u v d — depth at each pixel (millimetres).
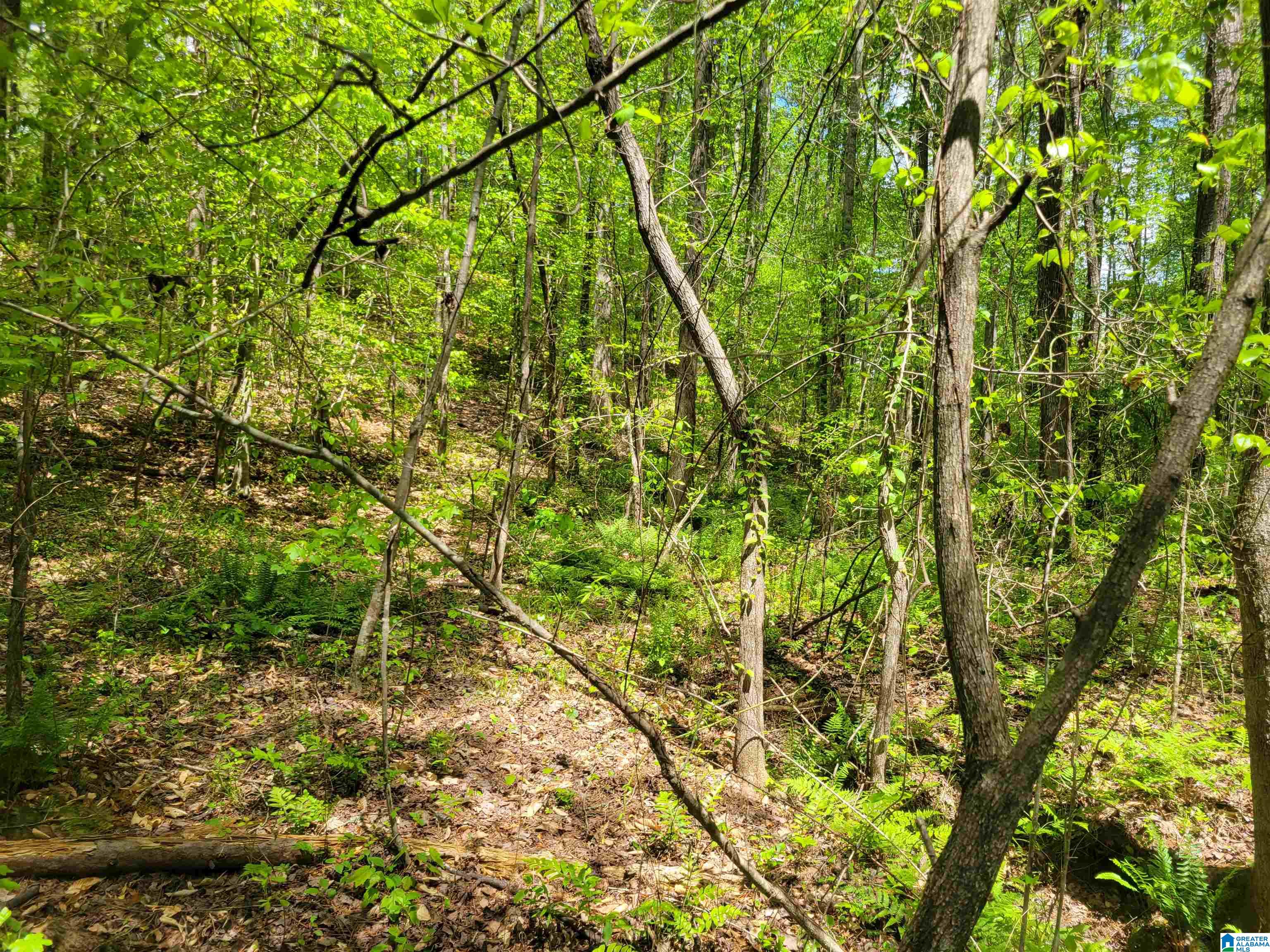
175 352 2732
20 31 1761
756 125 5188
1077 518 5621
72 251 3109
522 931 3186
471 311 10125
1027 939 3246
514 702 5266
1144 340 3646
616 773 4605
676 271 4484
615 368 11102
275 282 5641
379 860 3238
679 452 9133
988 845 1521
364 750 4254
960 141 1911
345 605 6035
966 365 1832
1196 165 1882
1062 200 2852
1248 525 3229
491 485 7078
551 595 7109
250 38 1795
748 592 4754
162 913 2955
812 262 9125
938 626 6793
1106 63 1781
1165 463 1348
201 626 5375
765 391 6031
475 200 4191
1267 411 3131
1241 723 5082
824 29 5703
